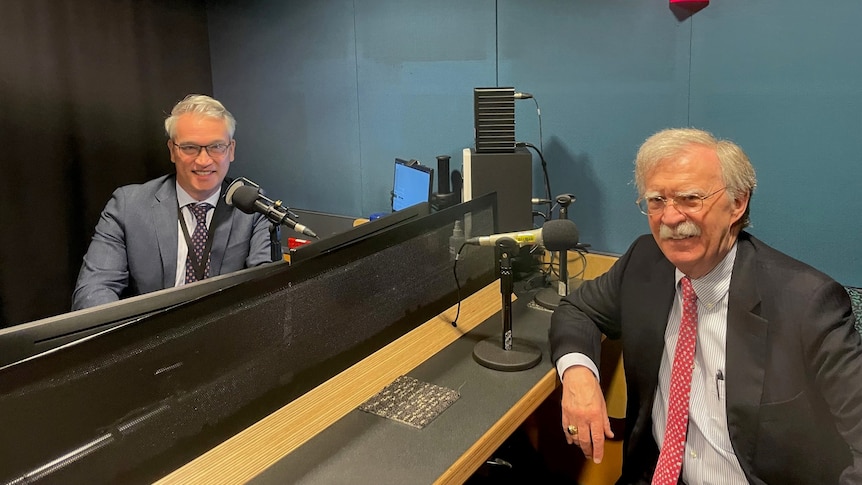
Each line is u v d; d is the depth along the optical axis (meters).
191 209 2.30
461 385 1.57
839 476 1.32
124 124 3.17
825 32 1.98
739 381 1.37
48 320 1.12
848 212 2.04
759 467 1.38
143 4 3.17
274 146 3.45
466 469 1.28
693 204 1.34
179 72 3.38
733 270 1.41
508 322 1.70
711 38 2.16
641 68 2.31
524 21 2.52
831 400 1.28
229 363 1.24
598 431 1.50
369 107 3.05
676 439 1.48
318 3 3.10
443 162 2.68
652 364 1.56
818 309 1.31
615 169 2.44
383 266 1.67
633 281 1.62
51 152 2.94
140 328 1.07
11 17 2.74
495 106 2.26
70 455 0.99
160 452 1.12
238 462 1.26
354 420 1.41
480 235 2.07
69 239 3.05
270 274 1.33
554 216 2.59
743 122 2.16
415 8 2.80
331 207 3.32
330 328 1.50
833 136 2.02
